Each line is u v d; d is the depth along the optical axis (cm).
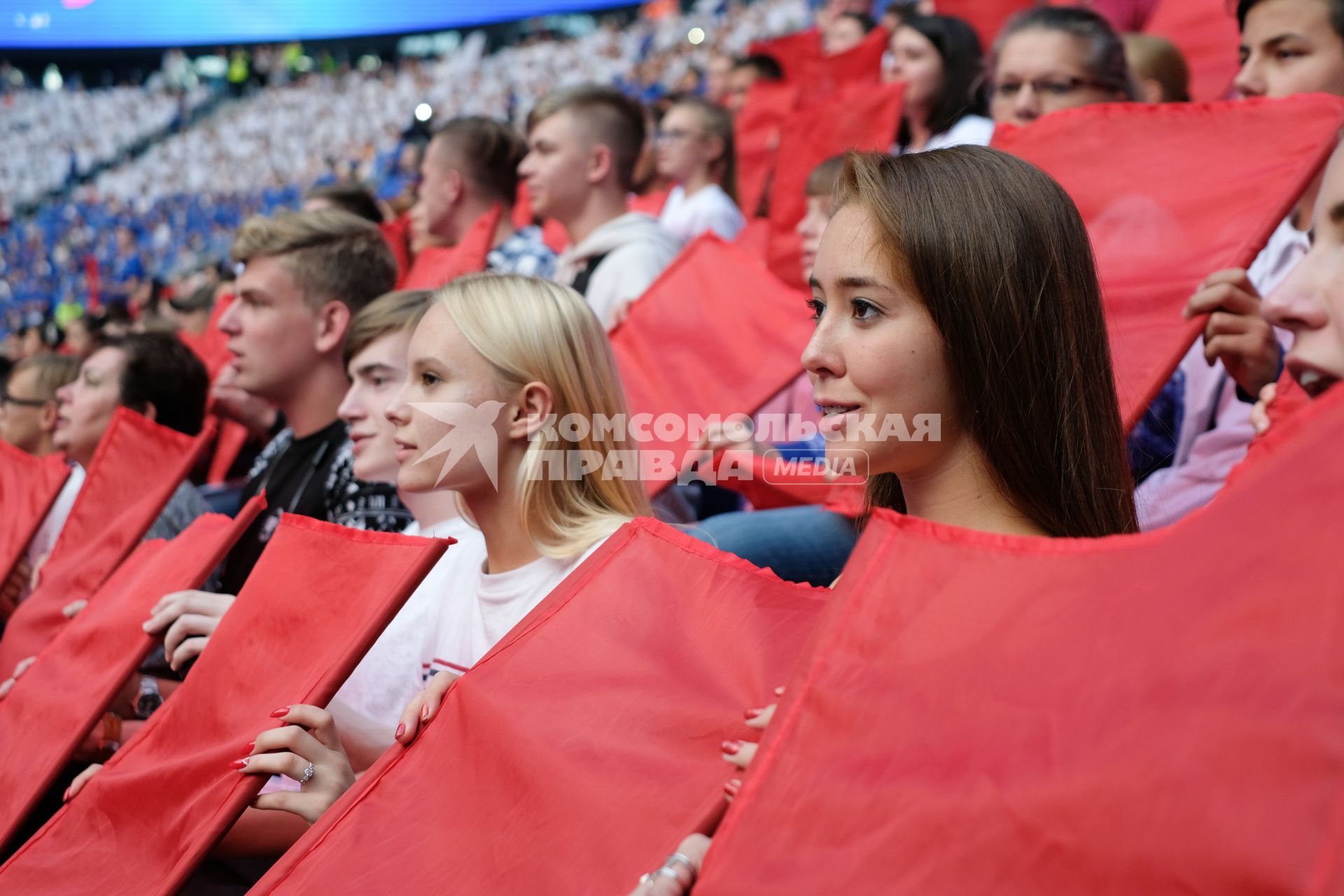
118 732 256
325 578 176
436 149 507
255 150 1792
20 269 1809
